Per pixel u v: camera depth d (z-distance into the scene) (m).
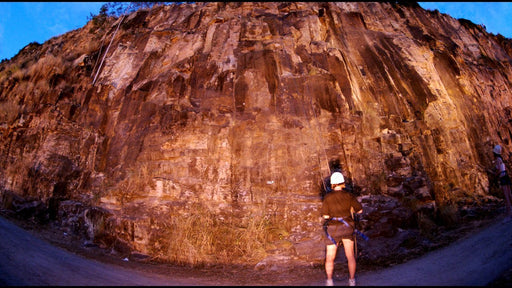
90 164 9.03
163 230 6.94
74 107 9.93
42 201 7.81
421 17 14.30
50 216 7.68
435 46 12.30
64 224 7.45
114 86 10.85
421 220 6.86
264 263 6.07
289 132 8.68
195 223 7.02
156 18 14.14
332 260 4.52
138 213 7.28
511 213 5.98
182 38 12.20
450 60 11.66
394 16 14.02
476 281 3.71
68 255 5.52
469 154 8.88
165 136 8.70
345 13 13.48
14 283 3.69
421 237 6.48
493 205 7.48
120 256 6.46
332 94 9.45
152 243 6.76
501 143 9.69
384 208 6.98
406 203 7.26
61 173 8.45
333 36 12.16
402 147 8.65
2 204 7.56
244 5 13.70
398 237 6.52
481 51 13.20
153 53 11.79
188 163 8.25
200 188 7.88
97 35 14.20
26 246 5.29
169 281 4.88
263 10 13.48
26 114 9.45
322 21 12.62
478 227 6.37
